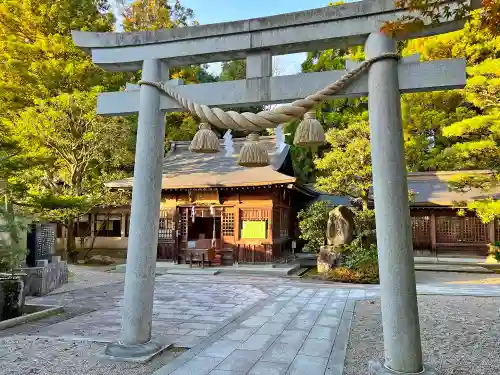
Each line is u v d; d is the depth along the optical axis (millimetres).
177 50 5051
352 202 17406
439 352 5102
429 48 14039
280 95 4637
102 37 5305
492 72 10391
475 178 12430
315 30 4504
